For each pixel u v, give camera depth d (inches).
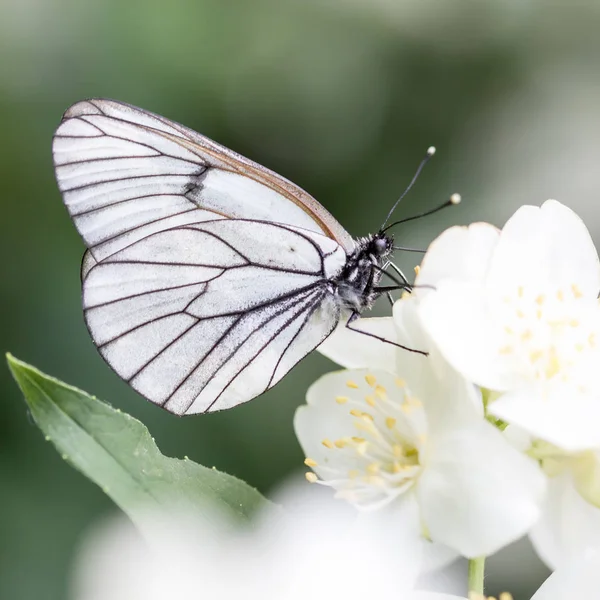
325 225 15.7
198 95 19.0
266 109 19.4
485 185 19.6
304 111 19.5
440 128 19.9
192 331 15.5
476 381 14.8
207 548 14.5
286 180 15.6
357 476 15.1
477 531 14.7
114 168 15.4
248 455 17.9
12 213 18.2
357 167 19.6
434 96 19.9
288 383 18.2
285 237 15.5
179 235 15.5
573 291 15.2
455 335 14.9
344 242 15.6
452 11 19.9
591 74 20.1
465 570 15.5
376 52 19.9
